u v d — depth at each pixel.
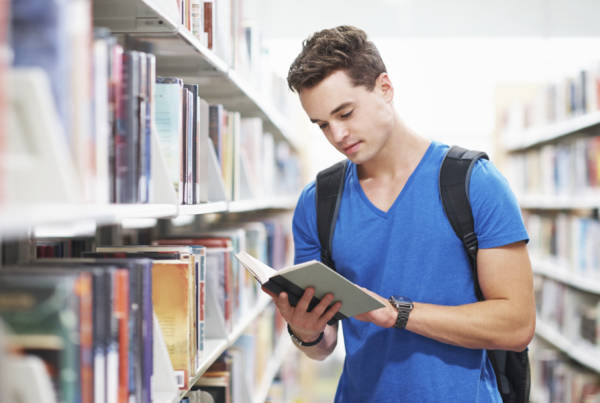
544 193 3.89
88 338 0.74
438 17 4.86
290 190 3.84
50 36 0.66
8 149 0.62
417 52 4.64
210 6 1.67
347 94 1.29
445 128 4.64
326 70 1.28
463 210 1.33
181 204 1.34
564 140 4.06
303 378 4.03
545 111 3.81
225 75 1.79
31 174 0.63
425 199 1.38
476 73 4.64
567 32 4.80
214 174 1.75
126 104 0.95
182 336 1.31
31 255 1.30
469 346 1.32
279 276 1.19
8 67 0.64
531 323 1.32
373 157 1.36
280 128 3.32
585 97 3.12
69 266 0.90
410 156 1.42
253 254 2.43
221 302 1.81
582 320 3.26
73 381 0.69
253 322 2.49
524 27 4.82
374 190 1.46
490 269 1.32
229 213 3.35
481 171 1.35
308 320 1.28
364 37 1.33
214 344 1.67
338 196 1.49
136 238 2.00
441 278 1.37
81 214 0.67
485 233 1.32
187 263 1.31
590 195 3.04
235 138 2.04
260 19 4.84
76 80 0.72
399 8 4.86
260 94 2.50
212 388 1.76
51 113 0.63
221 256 1.81
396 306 1.31
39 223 0.56
